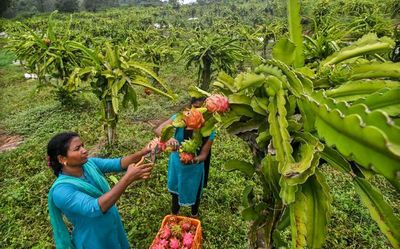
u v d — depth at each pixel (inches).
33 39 227.6
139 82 155.4
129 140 185.2
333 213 124.4
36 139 194.5
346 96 48.4
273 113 48.9
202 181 114.1
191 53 248.1
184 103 263.3
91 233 72.7
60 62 213.8
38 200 136.9
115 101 149.2
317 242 43.9
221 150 174.6
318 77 56.2
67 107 246.1
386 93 37.8
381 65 50.8
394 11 560.1
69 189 67.6
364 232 116.0
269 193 60.2
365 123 32.1
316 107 39.0
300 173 39.6
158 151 75.1
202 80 260.2
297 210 44.3
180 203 114.8
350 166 45.1
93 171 75.6
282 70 48.0
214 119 55.9
